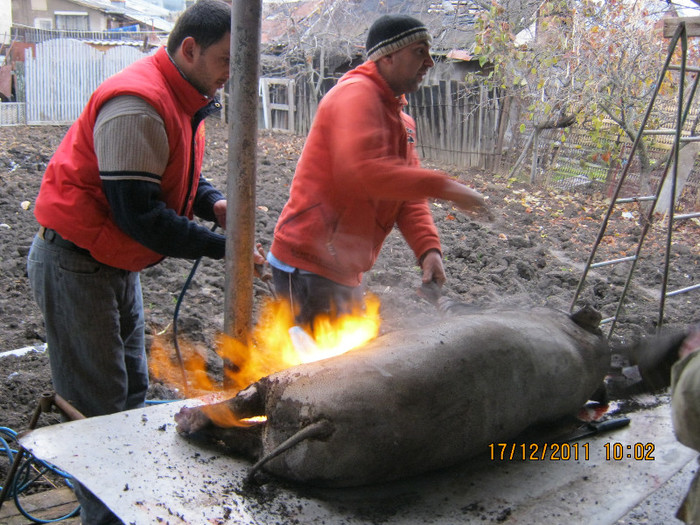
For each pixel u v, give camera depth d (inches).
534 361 80.7
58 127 645.9
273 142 581.9
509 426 78.7
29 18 1318.9
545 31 432.1
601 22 405.4
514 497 74.2
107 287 99.2
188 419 79.3
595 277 250.1
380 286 226.1
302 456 69.9
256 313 196.1
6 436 133.0
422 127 553.3
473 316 86.6
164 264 234.8
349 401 69.1
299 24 688.4
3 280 216.5
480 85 492.4
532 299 219.5
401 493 74.2
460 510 71.5
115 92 88.2
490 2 455.2
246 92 88.6
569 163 456.8
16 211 294.5
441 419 72.4
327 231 112.9
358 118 99.6
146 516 65.2
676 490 81.9
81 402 103.7
